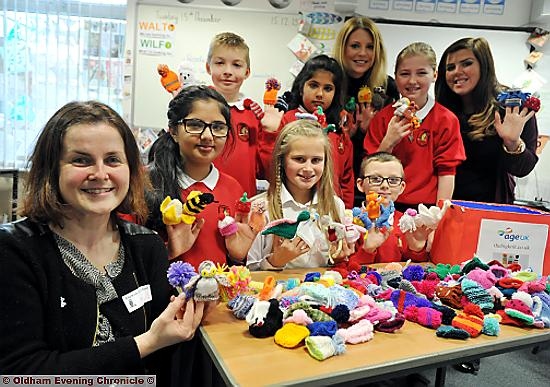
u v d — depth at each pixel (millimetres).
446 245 1393
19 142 2695
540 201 2582
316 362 741
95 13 2646
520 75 2576
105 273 862
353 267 1278
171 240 1099
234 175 1818
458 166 2115
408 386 1650
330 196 1407
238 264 1270
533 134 2045
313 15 2590
